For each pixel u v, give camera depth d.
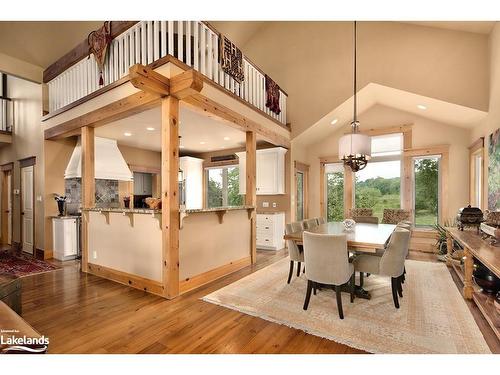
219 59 3.85
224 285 3.40
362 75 5.33
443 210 5.30
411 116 5.73
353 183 6.45
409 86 4.80
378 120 6.12
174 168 3.02
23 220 5.75
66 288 3.30
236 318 2.47
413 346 2.00
